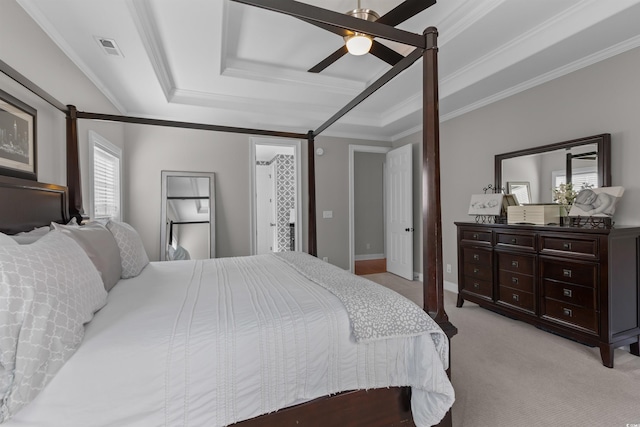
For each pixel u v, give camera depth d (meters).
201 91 3.26
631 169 2.20
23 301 0.86
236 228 4.14
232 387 1.01
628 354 2.16
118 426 0.88
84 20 1.84
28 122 1.75
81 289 1.08
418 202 4.53
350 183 4.84
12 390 0.79
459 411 1.56
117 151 3.31
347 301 1.30
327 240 4.69
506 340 2.40
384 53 2.14
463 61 2.77
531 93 2.88
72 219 2.01
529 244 2.55
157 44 2.28
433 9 2.17
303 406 1.13
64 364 0.88
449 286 3.93
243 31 2.41
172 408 0.94
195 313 1.18
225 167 4.09
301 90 3.32
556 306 2.34
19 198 1.58
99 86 2.71
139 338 0.98
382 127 4.44
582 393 1.71
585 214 2.24
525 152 2.91
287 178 5.75
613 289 2.02
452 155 3.84
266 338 1.08
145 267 2.19
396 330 1.22
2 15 1.53
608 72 2.31
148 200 3.71
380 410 1.26
